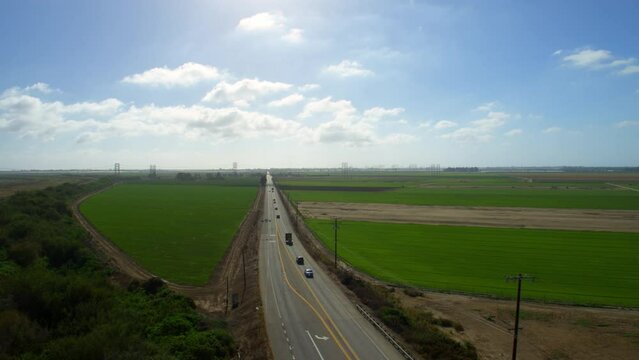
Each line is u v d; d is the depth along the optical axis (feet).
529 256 327.26
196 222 478.59
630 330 185.06
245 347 150.71
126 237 383.04
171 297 194.90
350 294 213.25
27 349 129.08
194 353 131.03
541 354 162.81
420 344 148.56
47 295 158.40
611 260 313.12
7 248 251.60
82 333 135.23
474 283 257.14
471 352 149.48
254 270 268.00
